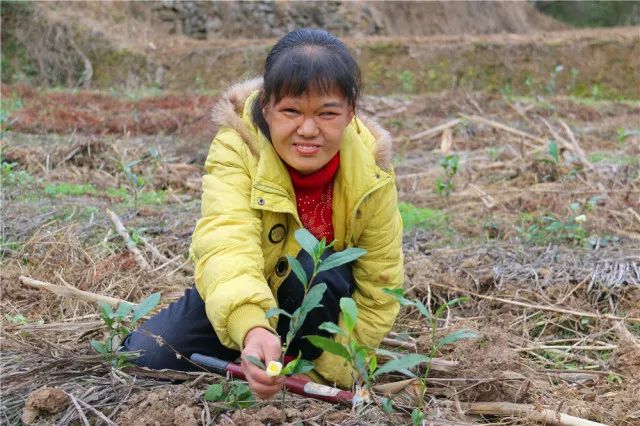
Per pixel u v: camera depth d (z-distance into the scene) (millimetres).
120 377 2631
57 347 2859
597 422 2613
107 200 5703
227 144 2596
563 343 3514
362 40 17484
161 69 16562
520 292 4008
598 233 4902
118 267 4078
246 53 16719
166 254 4445
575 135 9406
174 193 6172
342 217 2676
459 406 2625
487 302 3900
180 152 7754
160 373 2652
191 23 18938
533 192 5977
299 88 2320
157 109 11438
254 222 2514
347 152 2604
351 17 20047
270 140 2527
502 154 7668
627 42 17422
